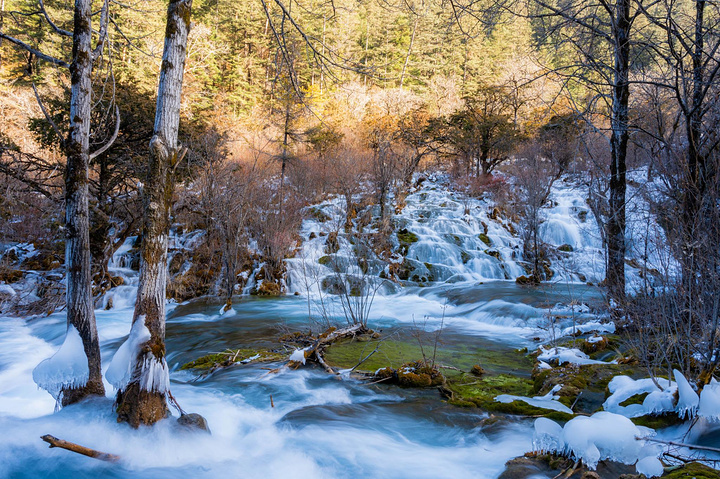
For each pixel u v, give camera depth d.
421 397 6.84
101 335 11.66
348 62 7.04
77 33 5.29
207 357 8.87
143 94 16.89
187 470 4.50
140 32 23.70
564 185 27.47
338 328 10.79
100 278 15.99
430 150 31.00
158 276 4.73
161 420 4.77
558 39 10.15
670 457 4.43
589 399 6.41
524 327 11.88
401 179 26.22
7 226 17.47
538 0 9.49
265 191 19.47
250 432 5.60
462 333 11.34
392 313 13.94
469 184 28.73
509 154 30.78
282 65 7.03
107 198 17.16
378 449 5.14
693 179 6.75
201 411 6.06
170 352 9.91
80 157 5.17
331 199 25.44
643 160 12.99
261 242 17.86
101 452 4.36
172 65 4.77
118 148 15.61
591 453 4.18
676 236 6.16
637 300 7.11
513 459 4.64
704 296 5.56
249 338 10.60
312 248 19.61
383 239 20.64
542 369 7.63
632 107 9.97
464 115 31.27
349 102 37.44
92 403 5.03
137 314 4.71
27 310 13.83
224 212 15.02
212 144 17.47
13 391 7.30
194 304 15.35
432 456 5.02
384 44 43.59
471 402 6.57
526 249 20.73
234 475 4.51
